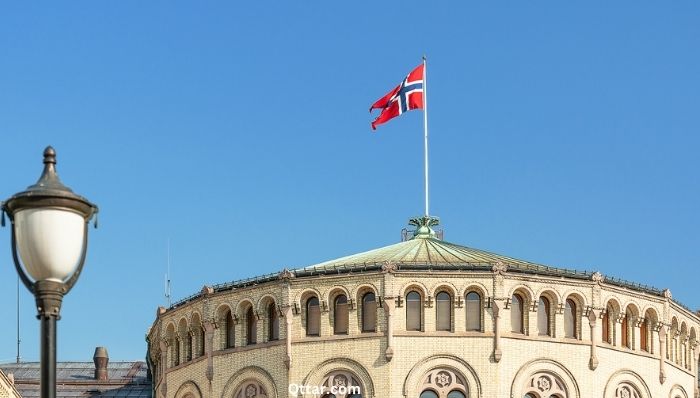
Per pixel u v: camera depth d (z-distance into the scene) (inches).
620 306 2925.7
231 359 2923.2
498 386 2763.3
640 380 2942.9
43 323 874.1
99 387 3978.8
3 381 3255.4
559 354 2832.2
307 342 2824.8
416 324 2797.7
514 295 2829.7
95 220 905.5
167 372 3117.6
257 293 2901.1
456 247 3097.9
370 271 2802.7
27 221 870.4
